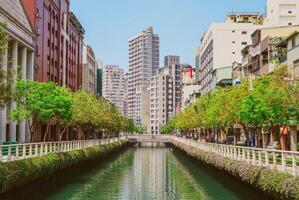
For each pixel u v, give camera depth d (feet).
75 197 130.93
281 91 121.90
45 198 127.95
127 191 145.69
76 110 223.30
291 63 193.47
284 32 261.03
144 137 629.92
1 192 90.99
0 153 103.50
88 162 218.18
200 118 284.82
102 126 339.16
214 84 389.39
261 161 108.78
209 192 139.64
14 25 195.72
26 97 165.07
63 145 174.60
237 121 181.98
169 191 145.38
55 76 301.63
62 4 322.96
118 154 373.40
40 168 119.24
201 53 535.19
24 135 217.56
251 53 273.33
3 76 86.48
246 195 116.06
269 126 157.07
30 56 229.45
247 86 171.94
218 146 179.42
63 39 324.80
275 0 361.10
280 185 78.33
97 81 587.27
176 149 419.33
